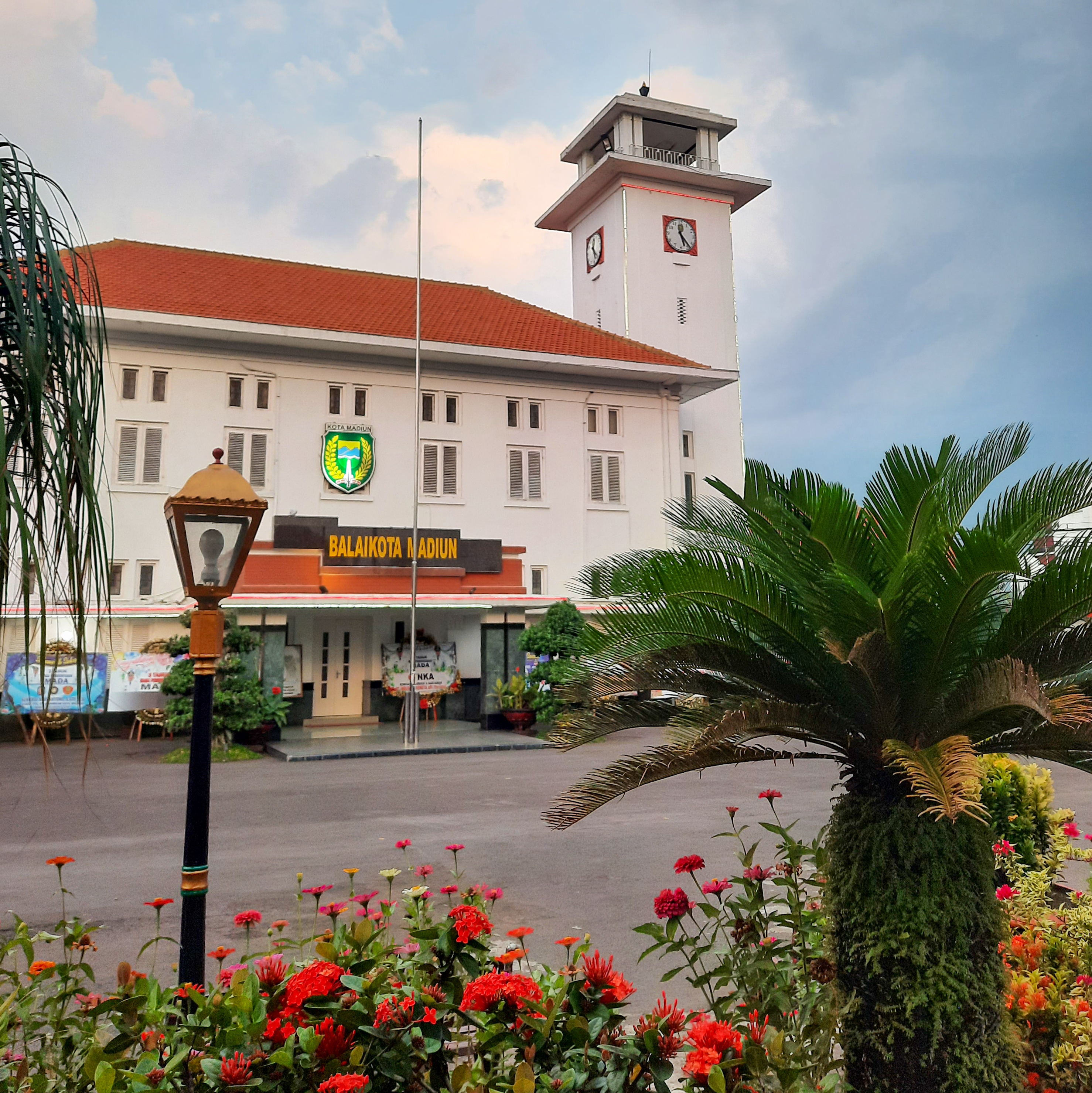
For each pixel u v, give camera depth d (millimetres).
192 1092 2635
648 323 34062
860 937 3816
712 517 4926
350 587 25016
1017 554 4141
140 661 22156
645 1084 2775
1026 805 8031
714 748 4227
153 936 7012
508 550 27734
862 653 3701
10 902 7961
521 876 8766
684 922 7254
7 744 20469
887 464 4465
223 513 4211
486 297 33750
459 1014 2824
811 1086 2906
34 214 2396
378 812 12391
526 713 23594
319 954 3207
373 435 27359
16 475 2492
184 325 24656
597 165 33938
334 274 32281
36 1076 2688
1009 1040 3723
